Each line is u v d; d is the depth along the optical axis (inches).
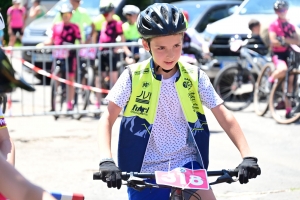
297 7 452.8
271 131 378.6
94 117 447.8
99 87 449.4
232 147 335.3
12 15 723.4
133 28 493.4
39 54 528.4
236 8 502.3
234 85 457.7
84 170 294.0
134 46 448.1
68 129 395.9
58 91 452.4
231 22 490.9
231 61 504.1
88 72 448.5
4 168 89.7
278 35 405.7
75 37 451.5
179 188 135.2
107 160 136.7
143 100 149.3
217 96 151.6
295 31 406.3
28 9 824.3
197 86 150.9
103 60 458.3
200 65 509.0
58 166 301.9
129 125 149.5
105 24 469.7
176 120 149.9
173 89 149.0
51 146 346.0
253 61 461.7
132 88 149.1
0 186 89.5
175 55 143.6
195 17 562.6
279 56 410.3
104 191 262.5
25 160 314.8
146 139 148.6
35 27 589.6
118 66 453.1
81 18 470.0
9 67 90.8
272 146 339.0
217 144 343.0
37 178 281.0
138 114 149.5
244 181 137.1
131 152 149.1
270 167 295.9
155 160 149.0
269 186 267.0
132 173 134.0
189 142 150.3
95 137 369.4
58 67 437.1
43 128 401.4
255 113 446.0
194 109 150.7
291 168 293.7
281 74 406.3
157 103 148.6
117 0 599.2
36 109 473.7
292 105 406.6
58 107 482.6
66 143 352.8
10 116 423.8
